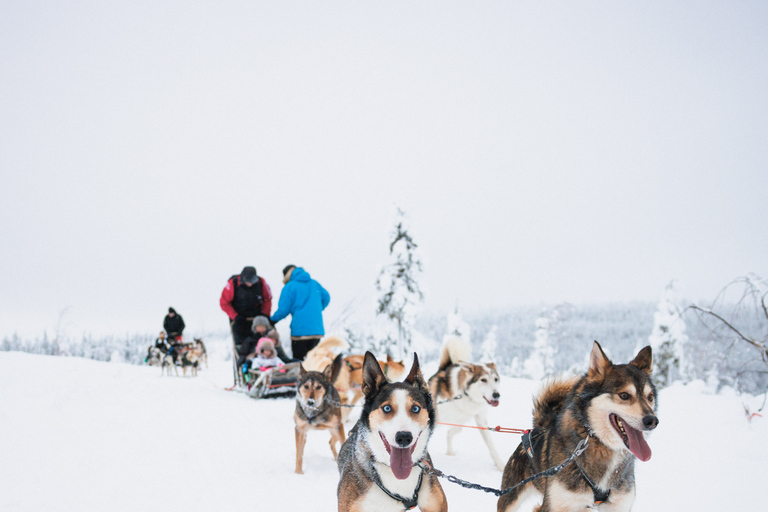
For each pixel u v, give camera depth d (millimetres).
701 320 7844
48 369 11477
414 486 3451
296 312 10312
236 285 11164
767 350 7438
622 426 3225
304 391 5750
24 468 5223
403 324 21797
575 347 43844
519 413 8898
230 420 8008
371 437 3443
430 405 3637
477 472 5750
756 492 4703
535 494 3773
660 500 4648
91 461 5562
